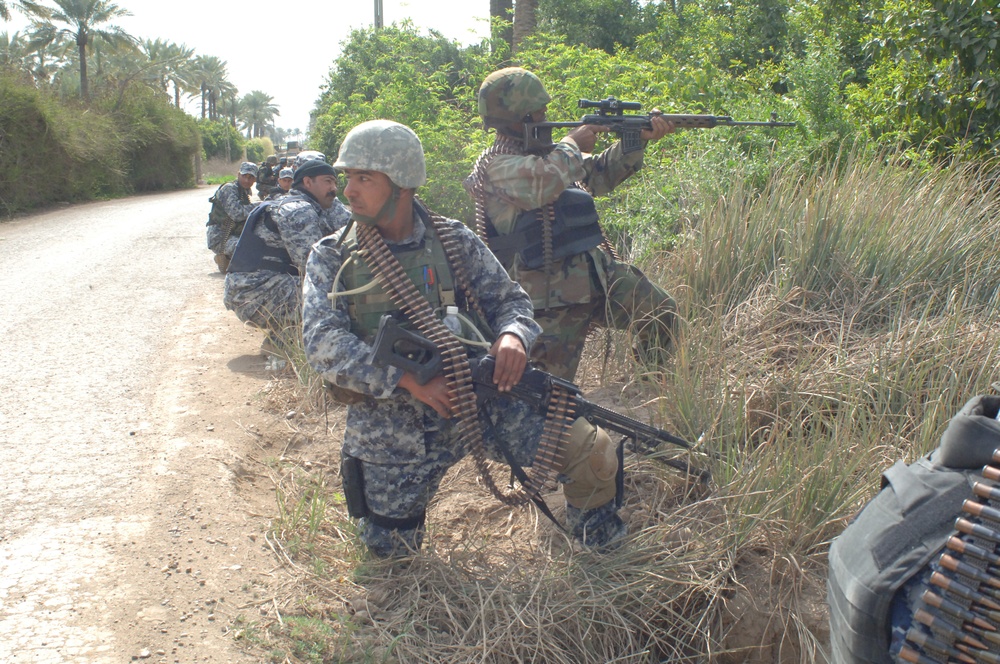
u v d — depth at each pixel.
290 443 4.37
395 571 3.06
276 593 2.97
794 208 4.90
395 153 2.60
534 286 3.56
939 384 3.53
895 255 4.54
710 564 2.98
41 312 7.18
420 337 2.61
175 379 5.20
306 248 5.43
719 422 3.50
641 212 5.50
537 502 2.85
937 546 1.48
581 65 7.55
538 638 2.71
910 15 6.46
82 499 3.54
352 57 13.77
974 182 5.11
